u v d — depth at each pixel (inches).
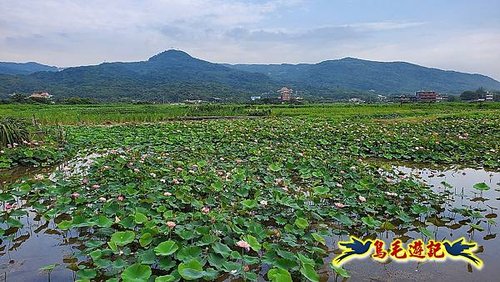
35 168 439.2
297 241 221.9
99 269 183.8
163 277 155.5
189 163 397.4
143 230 202.5
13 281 183.2
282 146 558.9
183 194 271.9
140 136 669.3
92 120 1129.4
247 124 876.6
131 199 266.2
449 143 552.1
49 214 245.9
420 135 653.3
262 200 269.4
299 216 241.3
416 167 464.1
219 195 290.8
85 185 312.8
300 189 332.2
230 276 186.1
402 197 303.6
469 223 261.4
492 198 323.0
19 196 290.5
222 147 540.7
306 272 165.6
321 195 281.7
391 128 762.8
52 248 219.5
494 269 196.9
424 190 313.7
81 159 483.5
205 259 181.0
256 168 387.5
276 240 217.2
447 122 854.5
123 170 353.7
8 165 410.0
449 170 446.0
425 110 1715.1
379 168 402.0
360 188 301.7
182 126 821.2
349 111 1656.0
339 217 244.1
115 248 185.9
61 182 316.5
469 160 487.8
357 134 656.4
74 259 204.8
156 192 283.7
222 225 217.2
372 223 233.0
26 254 211.9
